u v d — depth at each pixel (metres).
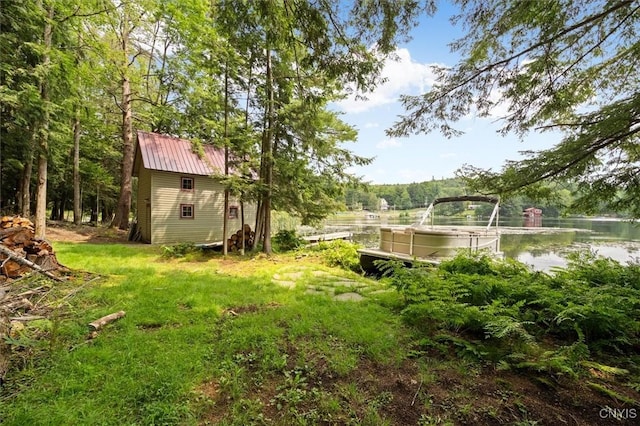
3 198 13.19
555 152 3.94
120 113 15.00
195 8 8.18
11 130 7.79
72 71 8.33
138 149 11.64
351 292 4.88
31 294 3.76
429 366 2.45
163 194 10.95
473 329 2.96
